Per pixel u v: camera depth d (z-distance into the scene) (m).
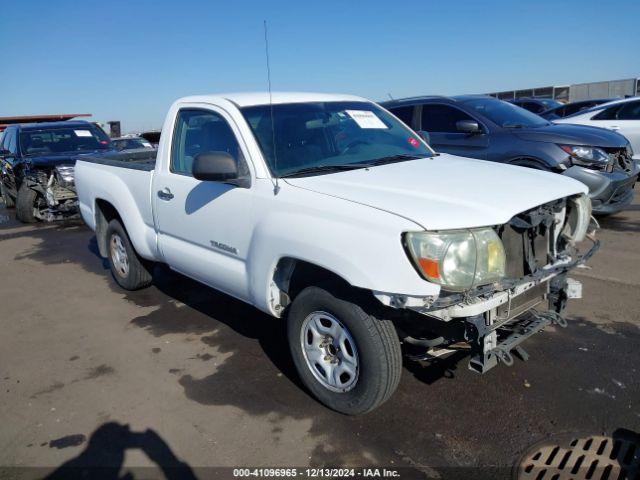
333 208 2.90
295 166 3.55
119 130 20.89
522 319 3.22
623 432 2.93
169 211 4.28
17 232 9.46
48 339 4.55
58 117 17.05
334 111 4.18
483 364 2.76
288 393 3.49
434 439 2.95
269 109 3.87
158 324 4.73
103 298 5.51
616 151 6.70
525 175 3.46
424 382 3.50
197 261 4.04
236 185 3.55
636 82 25.69
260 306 3.49
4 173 11.18
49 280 6.32
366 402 2.99
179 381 3.72
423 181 3.22
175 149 4.31
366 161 3.80
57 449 3.05
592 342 3.93
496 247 2.71
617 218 7.55
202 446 3.01
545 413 3.12
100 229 5.71
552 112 15.27
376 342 2.86
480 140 7.34
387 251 2.62
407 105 8.30
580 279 5.20
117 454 2.98
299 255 3.02
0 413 3.44
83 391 3.66
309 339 3.28
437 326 2.83
